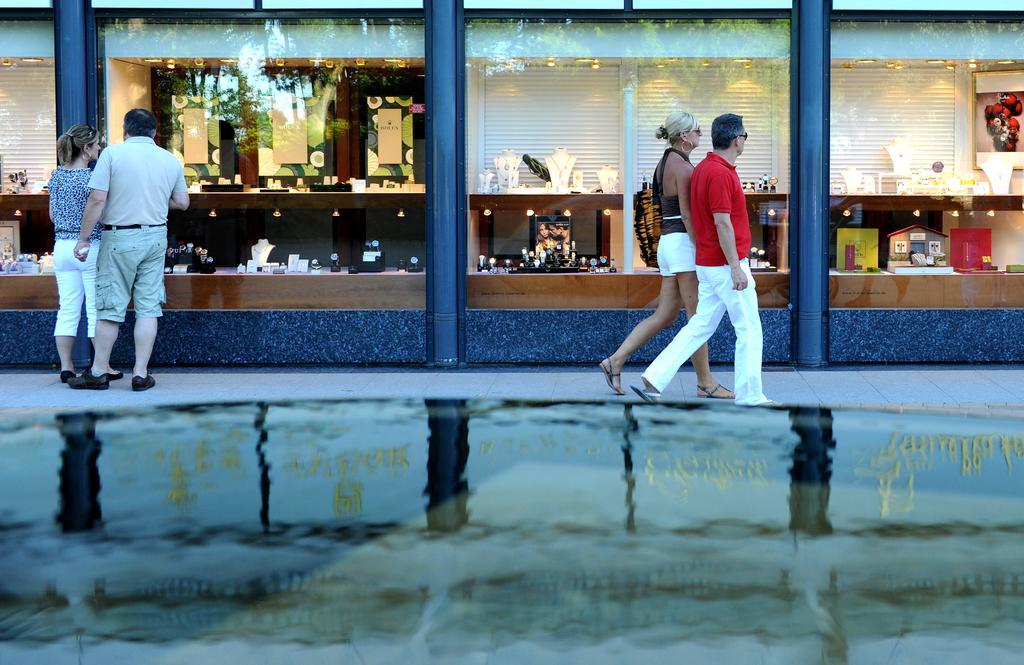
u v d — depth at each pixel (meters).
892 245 9.90
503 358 10.01
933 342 9.94
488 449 1.09
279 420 1.24
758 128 9.87
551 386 8.87
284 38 9.91
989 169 9.98
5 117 9.97
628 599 0.70
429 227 9.91
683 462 1.03
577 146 9.95
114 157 8.63
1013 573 0.73
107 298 8.74
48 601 0.71
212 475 1.00
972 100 9.92
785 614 0.68
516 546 0.80
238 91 9.98
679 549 0.79
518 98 9.91
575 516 0.86
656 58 9.90
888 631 0.66
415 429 1.19
